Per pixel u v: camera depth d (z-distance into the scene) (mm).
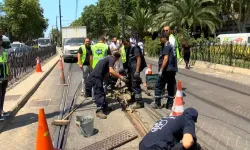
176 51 9273
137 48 8734
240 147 5945
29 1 61844
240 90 11703
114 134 6715
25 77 16062
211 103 9469
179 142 3941
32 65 21531
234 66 18109
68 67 22594
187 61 20344
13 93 11250
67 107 9242
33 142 6516
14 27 61594
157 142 3809
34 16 63625
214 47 20562
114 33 57719
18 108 9211
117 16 60656
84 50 10359
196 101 9758
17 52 16656
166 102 9367
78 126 6867
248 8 34844
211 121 7566
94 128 7184
